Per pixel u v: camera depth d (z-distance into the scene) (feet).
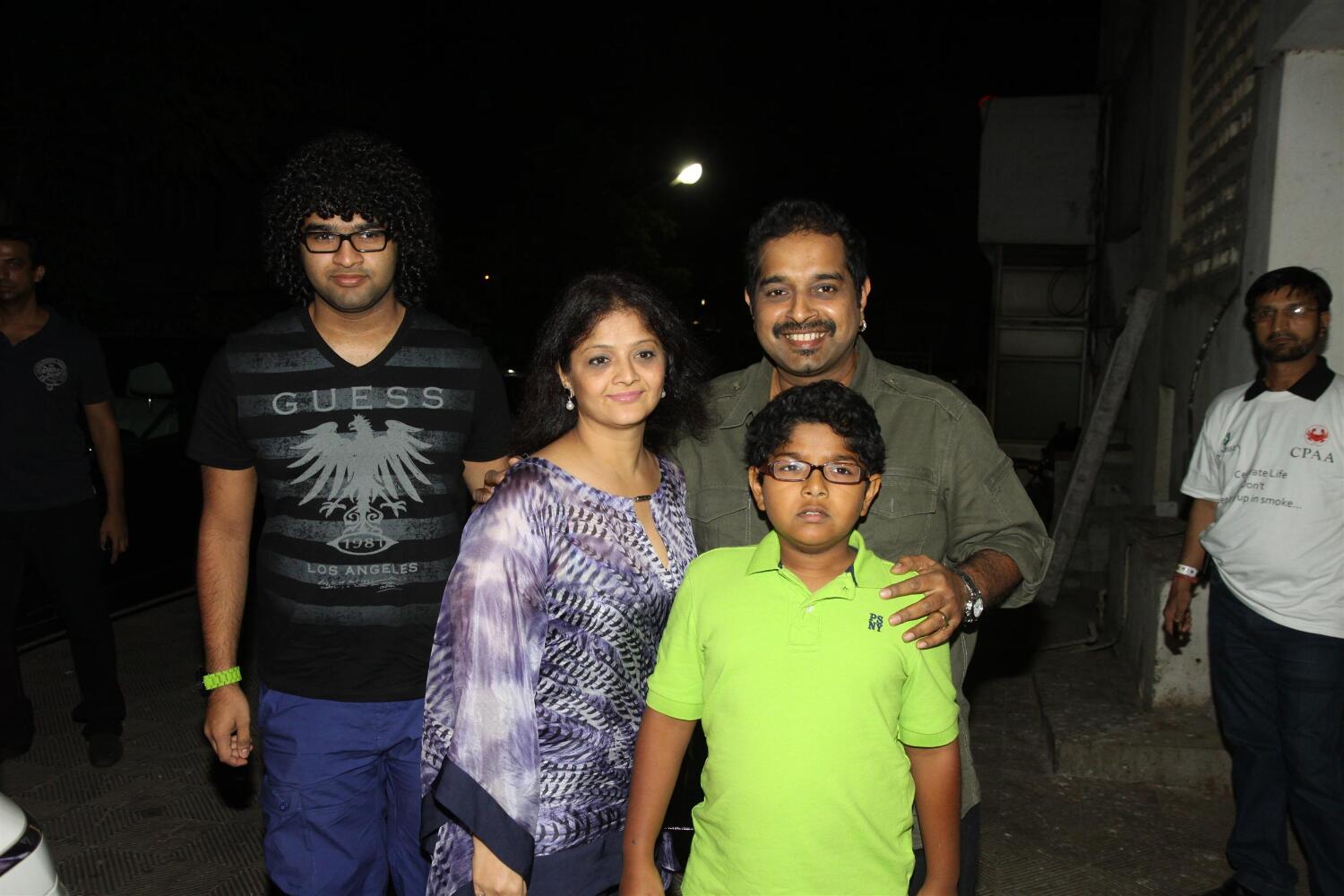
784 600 6.79
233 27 31.07
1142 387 26.43
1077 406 45.83
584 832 7.16
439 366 8.78
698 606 7.08
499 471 8.05
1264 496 11.28
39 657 20.11
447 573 8.75
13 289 14.02
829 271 7.73
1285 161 14.56
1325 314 11.28
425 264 8.98
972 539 8.04
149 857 12.82
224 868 12.59
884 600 6.75
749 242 8.10
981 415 8.13
